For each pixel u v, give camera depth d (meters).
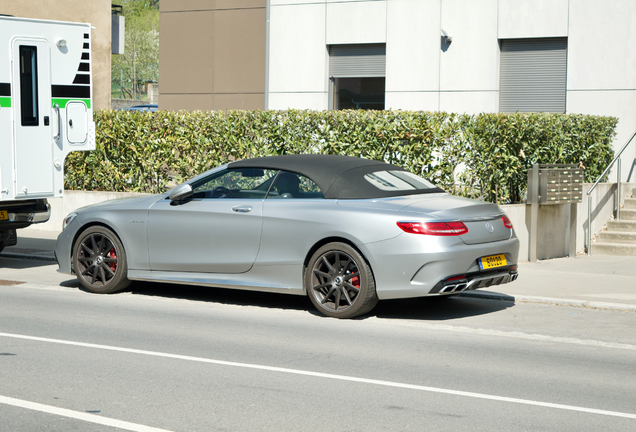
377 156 11.84
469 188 11.72
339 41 17.77
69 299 8.59
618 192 14.07
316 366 5.86
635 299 8.67
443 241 7.09
